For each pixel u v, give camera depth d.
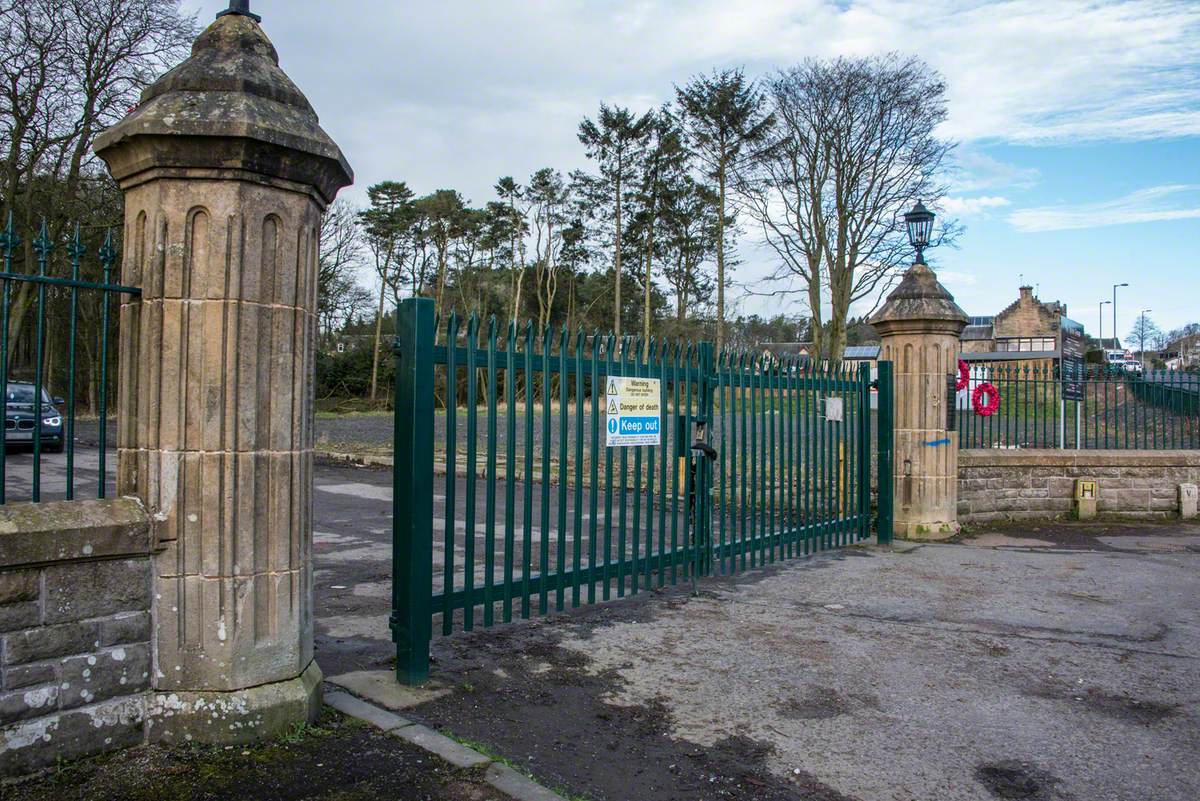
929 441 9.72
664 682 4.69
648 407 6.35
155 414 3.54
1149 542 9.68
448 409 4.74
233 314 3.55
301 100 3.84
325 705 4.05
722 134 28.73
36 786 3.15
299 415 3.79
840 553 8.65
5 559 3.12
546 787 3.37
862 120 25.48
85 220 19.45
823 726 4.14
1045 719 4.27
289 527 3.75
